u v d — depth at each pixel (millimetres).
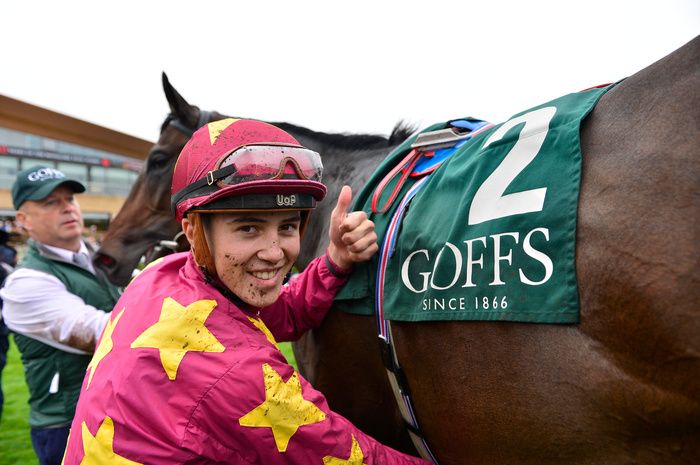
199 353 700
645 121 655
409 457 832
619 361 625
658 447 626
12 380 4109
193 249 806
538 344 696
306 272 1085
